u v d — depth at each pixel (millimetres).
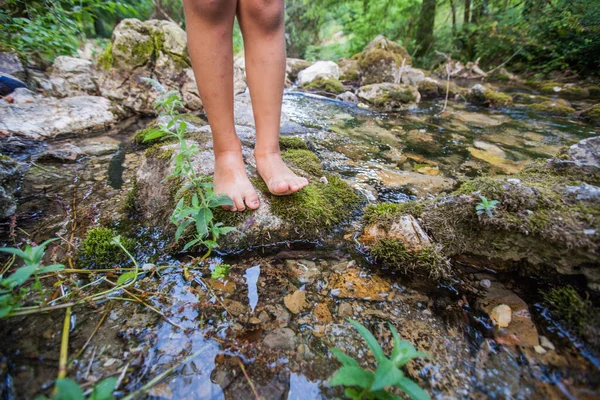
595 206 976
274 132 1309
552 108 3406
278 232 1218
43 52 3221
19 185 1593
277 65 1192
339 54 8945
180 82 3062
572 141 2404
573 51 5512
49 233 1248
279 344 841
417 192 1618
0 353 770
